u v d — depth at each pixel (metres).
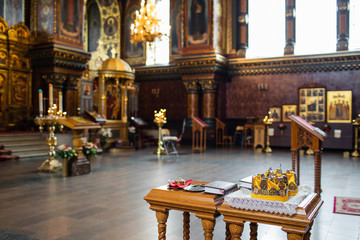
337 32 17.41
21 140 13.38
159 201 3.08
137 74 23.00
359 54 16.48
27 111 16.52
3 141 12.75
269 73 19.08
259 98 19.39
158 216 3.14
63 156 8.64
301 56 17.89
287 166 10.89
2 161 11.60
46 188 7.27
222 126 19.08
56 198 6.34
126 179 8.39
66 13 16.19
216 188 2.97
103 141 14.79
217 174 9.24
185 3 19.38
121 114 16.28
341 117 17.16
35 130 15.81
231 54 20.19
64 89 16.81
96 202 6.06
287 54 18.61
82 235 4.32
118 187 7.40
